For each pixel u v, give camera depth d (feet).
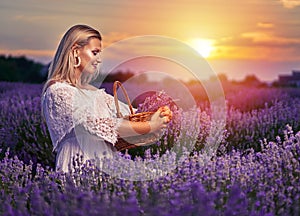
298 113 25.32
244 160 16.11
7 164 17.49
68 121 15.94
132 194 12.71
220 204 12.69
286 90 36.70
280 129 23.72
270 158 15.61
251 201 13.15
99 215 11.91
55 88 16.12
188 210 11.59
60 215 12.73
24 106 28.27
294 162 15.01
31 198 14.70
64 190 15.01
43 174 16.44
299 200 12.97
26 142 24.48
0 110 28.25
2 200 14.69
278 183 13.79
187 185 13.32
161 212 11.37
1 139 24.25
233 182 14.02
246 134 23.62
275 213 12.99
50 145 23.34
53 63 16.74
